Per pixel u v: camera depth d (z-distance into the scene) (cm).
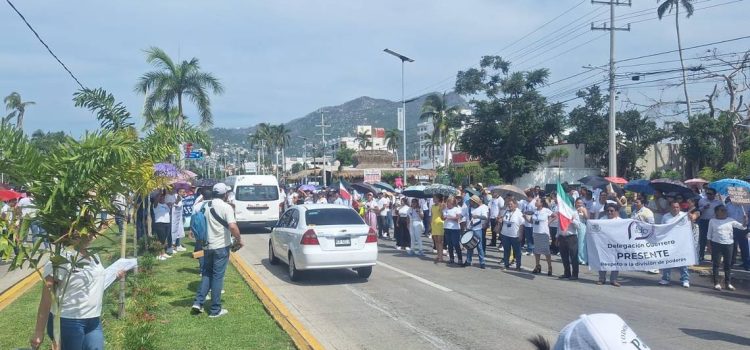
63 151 445
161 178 1080
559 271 1376
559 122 4503
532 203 1667
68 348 485
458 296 1056
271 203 2270
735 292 1114
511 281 1220
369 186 2566
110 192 471
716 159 4266
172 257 1442
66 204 446
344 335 790
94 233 470
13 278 1145
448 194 1608
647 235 1181
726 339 764
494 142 4716
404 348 727
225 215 859
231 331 768
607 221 1193
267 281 1205
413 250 1653
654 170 5012
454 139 6812
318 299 1027
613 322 248
